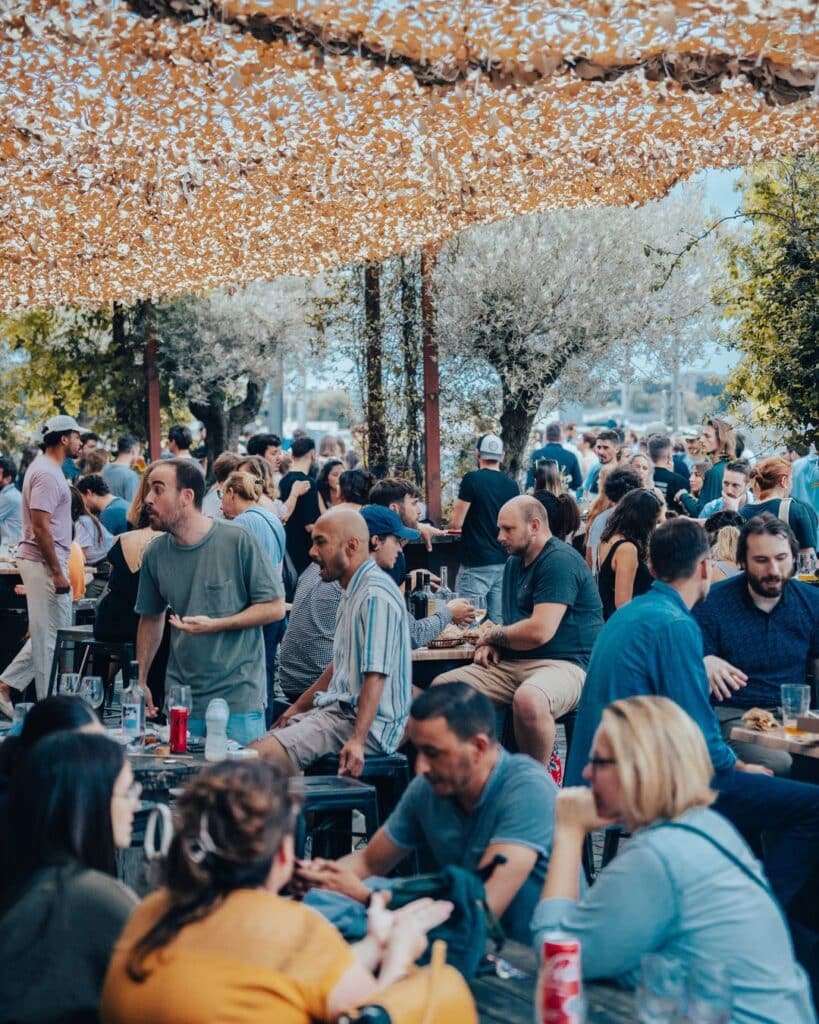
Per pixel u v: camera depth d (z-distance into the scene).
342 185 7.66
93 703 5.79
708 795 3.13
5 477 12.88
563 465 15.07
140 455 19.91
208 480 19.61
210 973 2.64
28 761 3.07
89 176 7.66
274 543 7.85
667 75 4.71
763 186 8.90
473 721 3.58
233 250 9.10
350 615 5.67
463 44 4.57
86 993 2.92
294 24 4.46
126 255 9.27
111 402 19.94
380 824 5.71
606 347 15.05
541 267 14.74
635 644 4.73
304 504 11.28
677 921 3.04
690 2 4.20
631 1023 2.89
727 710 5.73
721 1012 2.64
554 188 7.51
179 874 2.75
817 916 4.89
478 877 3.49
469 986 3.20
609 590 7.25
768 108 5.67
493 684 6.73
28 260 9.45
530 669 6.65
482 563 11.16
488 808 3.64
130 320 19.84
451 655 7.34
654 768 3.09
